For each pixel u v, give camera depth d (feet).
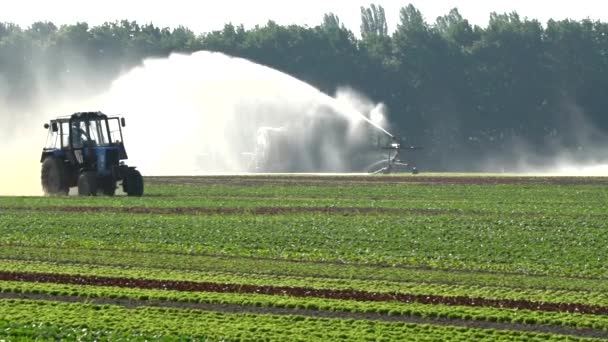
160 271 323.37
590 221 435.12
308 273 320.91
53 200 522.06
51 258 348.18
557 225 422.82
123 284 302.45
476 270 328.49
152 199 531.50
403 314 266.57
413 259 344.69
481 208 490.90
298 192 588.91
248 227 417.69
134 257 350.43
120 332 243.81
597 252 359.25
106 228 415.85
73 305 271.90
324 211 476.54
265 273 320.91
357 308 270.46
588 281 309.63
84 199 526.57
